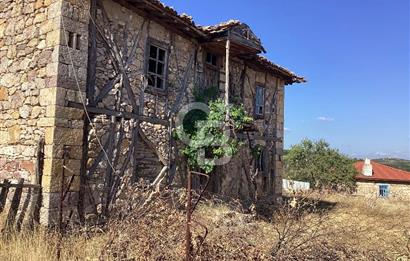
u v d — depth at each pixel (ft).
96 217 25.04
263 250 16.31
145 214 17.10
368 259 17.95
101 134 25.89
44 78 23.67
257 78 45.24
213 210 25.75
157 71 31.55
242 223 19.43
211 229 16.81
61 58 23.22
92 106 25.31
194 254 14.74
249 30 36.47
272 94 48.06
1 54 27.07
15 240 18.83
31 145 23.85
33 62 24.57
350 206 45.60
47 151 22.75
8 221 21.24
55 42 23.29
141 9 29.27
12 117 25.53
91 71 25.40
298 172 95.35
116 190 26.58
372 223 31.32
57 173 22.68
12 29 26.48
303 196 21.48
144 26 29.76
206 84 37.22
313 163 95.66
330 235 19.48
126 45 28.19
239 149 40.47
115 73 27.27
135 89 28.84
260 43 38.14
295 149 99.86
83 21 24.64
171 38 32.58
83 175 24.57
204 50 36.81
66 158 23.20
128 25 28.37
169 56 32.37
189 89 34.53
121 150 27.25
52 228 21.75
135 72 28.89
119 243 16.48
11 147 25.29
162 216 16.81
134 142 28.35
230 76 40.86
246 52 38.81
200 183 36.14
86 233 20.59
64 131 23.18
